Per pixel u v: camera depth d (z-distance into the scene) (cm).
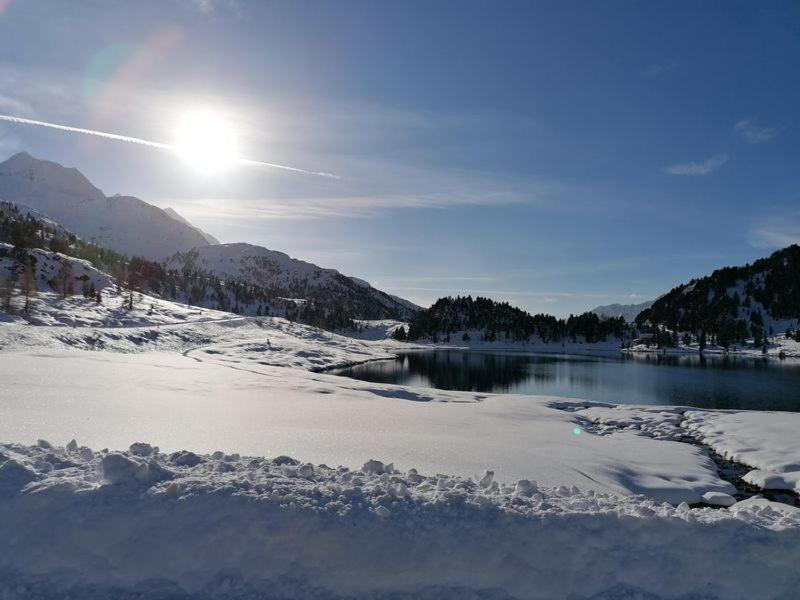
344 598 599
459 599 609
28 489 667
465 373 8469
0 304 7362
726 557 663
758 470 1656
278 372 4894
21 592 573
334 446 1383
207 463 808
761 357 15088
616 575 646
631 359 13550
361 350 12900
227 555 616
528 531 664
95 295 10925
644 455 1750
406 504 696
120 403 1936
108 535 619
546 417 2708
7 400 1745
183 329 9056
